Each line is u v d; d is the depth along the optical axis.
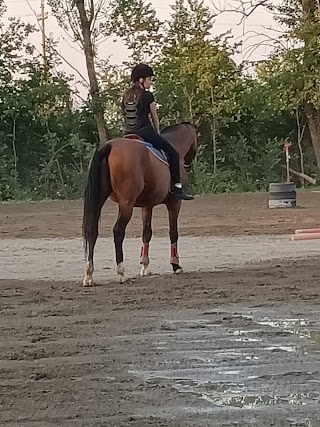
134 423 5.34
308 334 8.18
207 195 34.72
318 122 38.41
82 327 8.72
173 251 12.75
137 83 12.30
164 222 22.41
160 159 12.15
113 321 9.03
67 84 38.81
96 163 11.64
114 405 5.76
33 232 20.67
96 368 6.87
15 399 5.93
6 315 9.48
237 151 38.50
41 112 37.78
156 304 10.05
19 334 8.39
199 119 36.78
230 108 38.06
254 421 5.36
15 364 7.07
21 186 36.31
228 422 5.34
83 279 12.23
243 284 11.47
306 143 39.19
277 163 38.38
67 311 9.66
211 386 6.24
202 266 13.69
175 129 13.27
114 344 7.83
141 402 5.83
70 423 5.36
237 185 37.66
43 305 10.12
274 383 6.32
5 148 36.28
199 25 39.84
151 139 12.16
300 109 38.84
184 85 38.59
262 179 38.41
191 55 38.50
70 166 37.12
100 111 38.12
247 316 9.20
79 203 31.84
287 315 9.22
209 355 7.30
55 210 28.11
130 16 39.97
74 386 6.29
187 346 7.70
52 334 8.38
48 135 36.81
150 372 6.71
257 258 14.64
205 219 23.09
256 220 22.42
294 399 5.87
